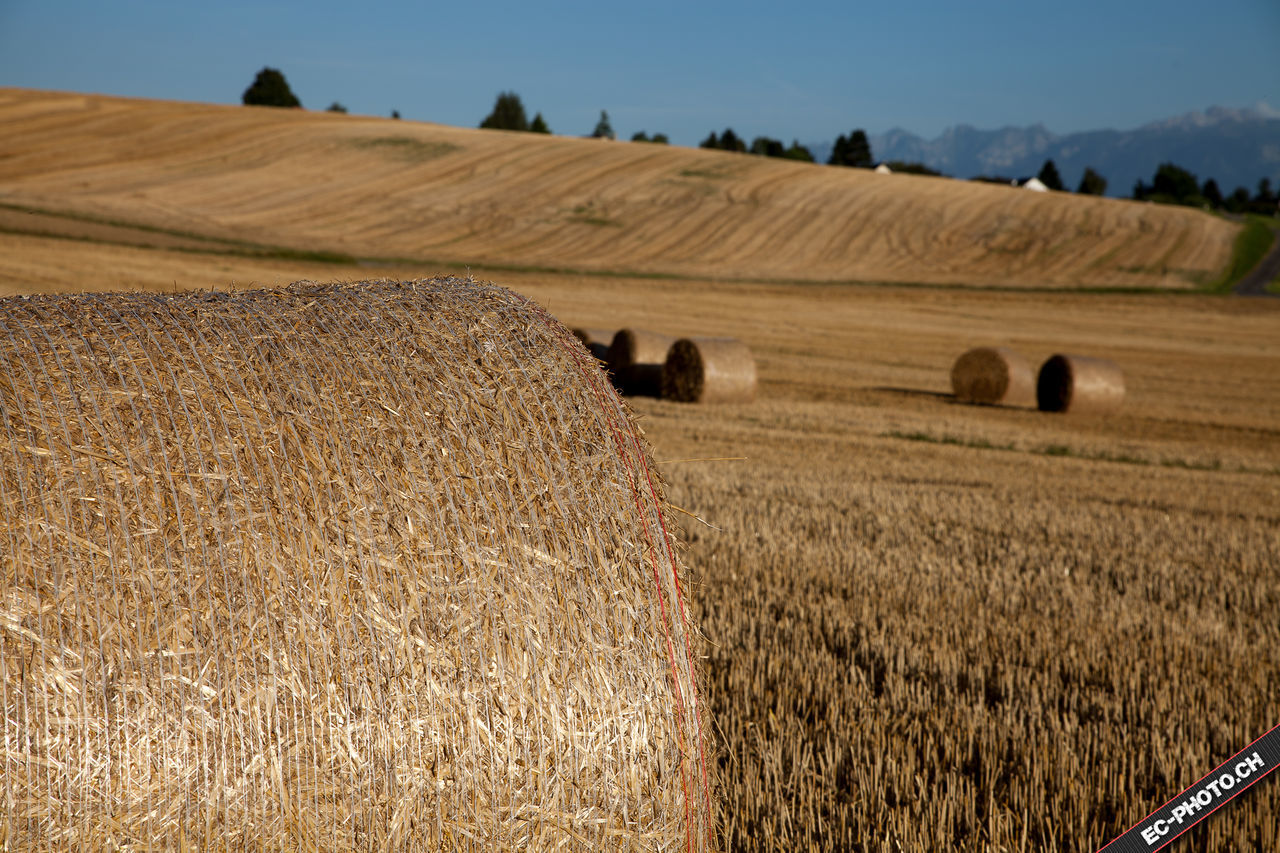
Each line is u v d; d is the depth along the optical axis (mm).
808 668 5105
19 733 2314
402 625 2650
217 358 2871
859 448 13906
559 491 2965
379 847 2562
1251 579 7684
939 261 55344
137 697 2410
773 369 25062
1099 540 8828
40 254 31656
